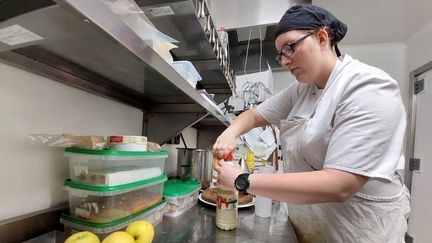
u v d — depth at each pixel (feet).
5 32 1.49
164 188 3.37
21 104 2.03
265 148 6.14
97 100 2.94
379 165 2.11
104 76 2.61
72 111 2.55
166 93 3.36
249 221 3.11
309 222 3.11
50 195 2.31
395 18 7.01
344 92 2.44
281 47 2.71
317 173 2.15
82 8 1.05
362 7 6.53
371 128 2.11
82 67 2.34
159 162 2.90
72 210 2.15
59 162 2.41
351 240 2.71
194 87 2.96
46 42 1.75
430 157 7.20
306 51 2.59
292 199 2.18
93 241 1.59
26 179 2.09
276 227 2.91
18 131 2.01
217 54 4.17
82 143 2.17
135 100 3.72
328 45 2.77
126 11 1.71
